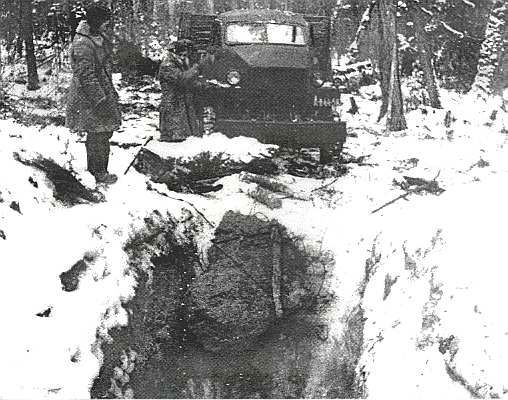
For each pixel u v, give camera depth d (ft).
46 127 37.24
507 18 86.17
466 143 44.57
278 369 20.03
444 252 17.61
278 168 32.68
